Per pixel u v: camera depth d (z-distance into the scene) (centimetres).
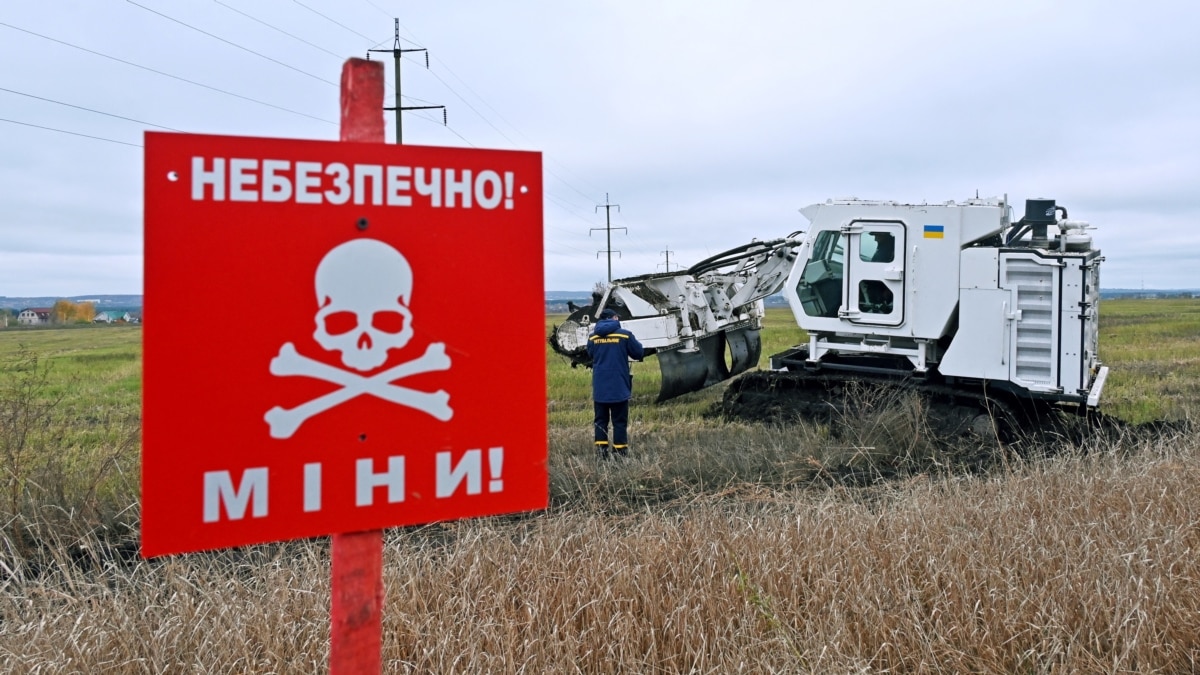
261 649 389
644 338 1288
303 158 183
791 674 371
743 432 1058
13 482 667
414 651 381
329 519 186
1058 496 602
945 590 441
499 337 200
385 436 190
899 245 1066
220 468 177
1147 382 1606
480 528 536
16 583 511
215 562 518
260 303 180
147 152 172
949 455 935
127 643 387
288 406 182
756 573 452
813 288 1138
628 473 849
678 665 390
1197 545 496
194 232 175
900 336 1078
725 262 1433
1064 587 436
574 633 404
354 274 187
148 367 172
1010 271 1007
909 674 394
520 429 202
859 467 928
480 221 198
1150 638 399
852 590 443
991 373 1021
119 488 727
